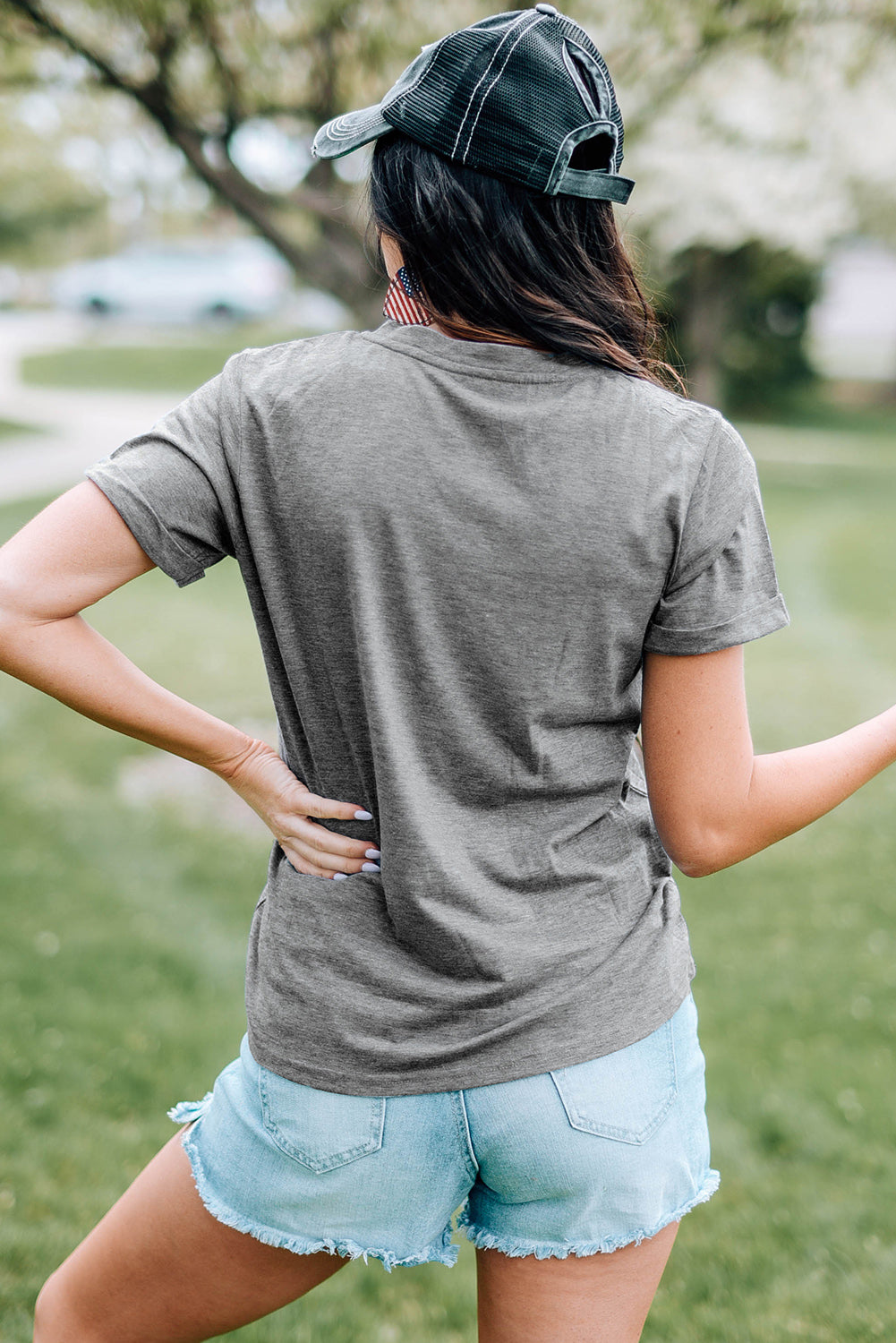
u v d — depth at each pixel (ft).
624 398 3.55
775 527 45.34
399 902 3.69
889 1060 11.06
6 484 43.47
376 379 3.56
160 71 17.11
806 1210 8.87
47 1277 7.71
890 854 16.21
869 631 30.01
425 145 3.53
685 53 16.87
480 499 3.47
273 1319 7.54
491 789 3.69
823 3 16.20
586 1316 3.92
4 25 16.63
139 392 73.41
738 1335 7.55
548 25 3.58
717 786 3.79
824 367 114.42
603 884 3.82
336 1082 3.76
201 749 3.95
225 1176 4.00
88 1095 10.11
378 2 15.83
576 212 3.59
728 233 29.45
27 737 20.18
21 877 14.61
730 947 13.53
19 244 106.11
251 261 103.71
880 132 22.67
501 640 3.54
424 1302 7.82
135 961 12.69
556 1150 3.67
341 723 3.78
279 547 3.65
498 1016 3.68
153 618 29.43
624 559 3.49
